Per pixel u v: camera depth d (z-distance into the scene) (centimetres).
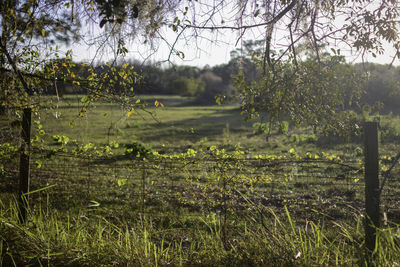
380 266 329
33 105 464
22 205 455
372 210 374
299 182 835
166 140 1941
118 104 459
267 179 526
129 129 2330
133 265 361
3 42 411
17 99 459
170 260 379
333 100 434
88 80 443
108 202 701
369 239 370
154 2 435
